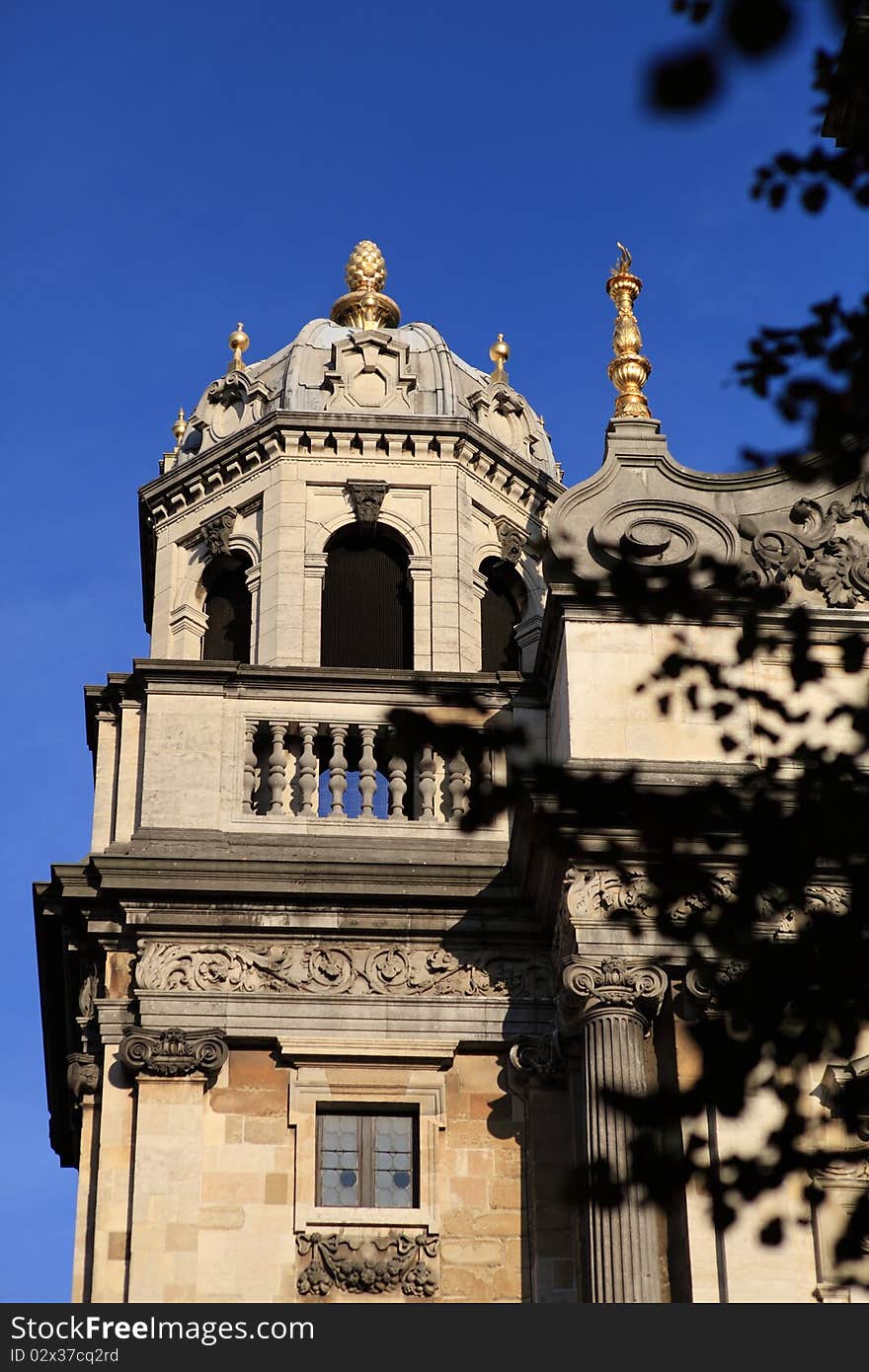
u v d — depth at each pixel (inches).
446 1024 3142.2
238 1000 3129.9
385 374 4047.7
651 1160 2121.1
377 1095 3102.9
